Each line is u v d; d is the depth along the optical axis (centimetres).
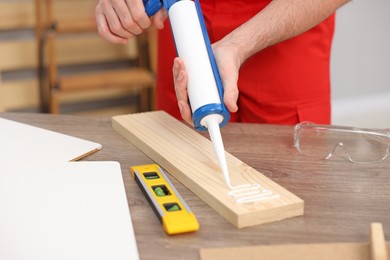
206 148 93
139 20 102
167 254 67
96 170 86
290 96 130
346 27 261
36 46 277
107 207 75
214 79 85
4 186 81
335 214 76
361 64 271
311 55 129
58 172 85
